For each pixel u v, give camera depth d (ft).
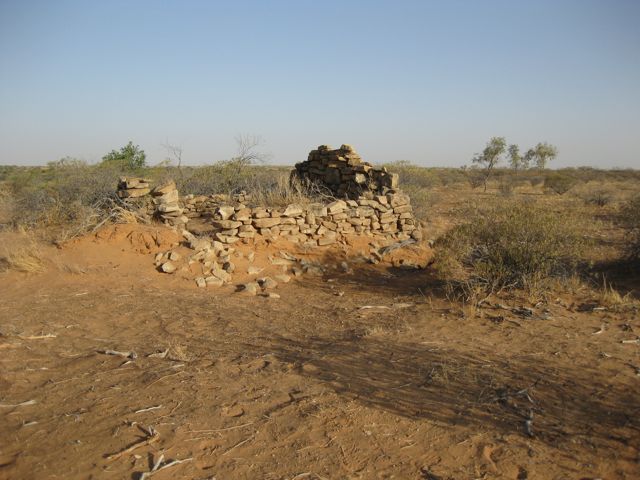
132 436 12.27
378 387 14.94
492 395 14.28
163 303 24.50
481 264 26.04
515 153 135.44
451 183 127.65
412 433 12.48
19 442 11.98
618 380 15.14
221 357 17.61
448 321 21.57
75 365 16.75
